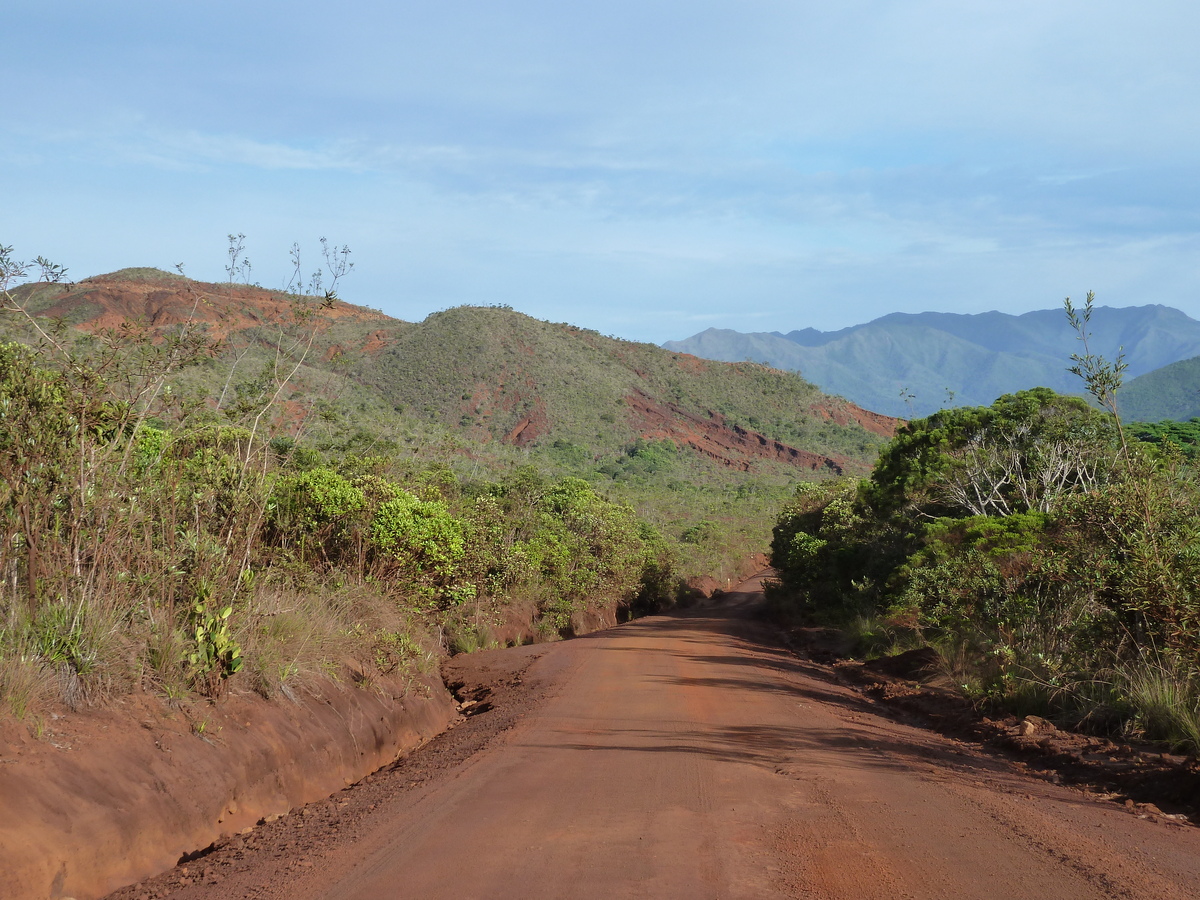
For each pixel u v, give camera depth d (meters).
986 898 4.14
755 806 5.86
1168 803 6.36
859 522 29.25
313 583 10.67
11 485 5.84
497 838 5.15
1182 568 8.60
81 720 5.46
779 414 174.62
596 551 31.70
